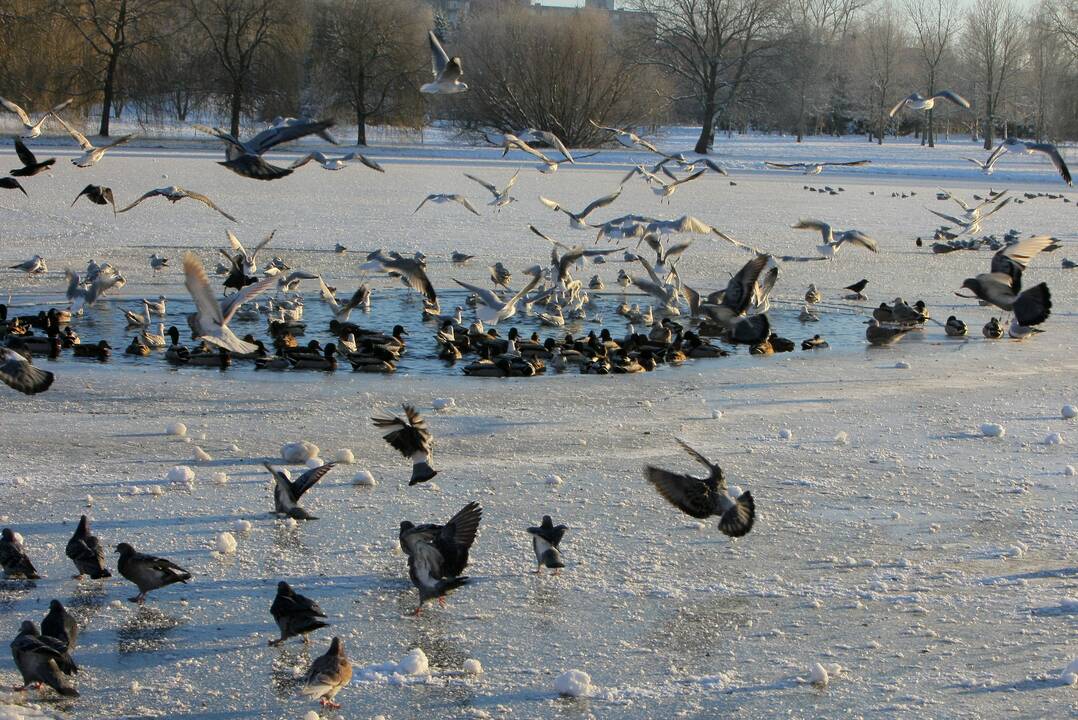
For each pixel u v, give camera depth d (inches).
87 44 3491.6
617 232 1190.9
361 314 1201.4
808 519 573.6
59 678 384.5
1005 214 2434.8
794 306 1298.0
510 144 1091.3
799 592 484.4
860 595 481.7
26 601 463.5
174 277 1364.4
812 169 1064.2
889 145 5142.7
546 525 501.4
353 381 891.4
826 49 5265.8
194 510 570.6
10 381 443.2
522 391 862.5
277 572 497.4
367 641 436.5
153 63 3523.6
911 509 590.9
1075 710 386.3
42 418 743.7
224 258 1513.3
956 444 716.7
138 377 882.8
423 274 617.6
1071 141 5147.6
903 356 1025.5
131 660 418.0
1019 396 856.3
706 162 1258.6
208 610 459.5
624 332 1146.7
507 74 3917.3
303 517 547.5
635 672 414.3
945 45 5137.8
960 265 1638.8
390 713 384.2
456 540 445.1
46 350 960.9
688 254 1695.4
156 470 635.5
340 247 1593.3
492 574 499.8
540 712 385.7
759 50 4247.0
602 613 462.9
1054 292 1419.8
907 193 2979.8
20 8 3196.4
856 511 586.9
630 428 752.3
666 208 2377.0
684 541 542.6
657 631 447.2
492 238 1790.1
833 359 1008.9
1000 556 526.3
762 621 456.4
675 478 441.7
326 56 3764.8
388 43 3764.8
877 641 439.2
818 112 5605.3
